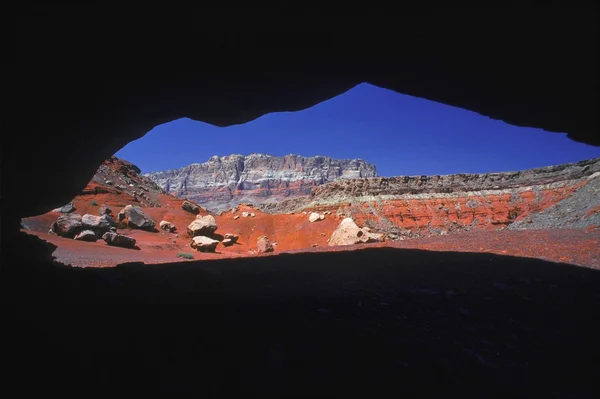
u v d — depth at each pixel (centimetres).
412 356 436
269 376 372
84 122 977
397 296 752
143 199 5866
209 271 1198
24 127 793
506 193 8238
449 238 2077
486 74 793
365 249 1925
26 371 332
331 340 479
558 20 587
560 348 471
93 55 723
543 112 855
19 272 751
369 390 353
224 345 445
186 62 823
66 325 466
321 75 946
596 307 645
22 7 538
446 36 715
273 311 622
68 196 1430
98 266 1485
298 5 662
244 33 739
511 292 759
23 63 630
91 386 321
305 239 5353
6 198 980
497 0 588
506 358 440
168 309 600
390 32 737
